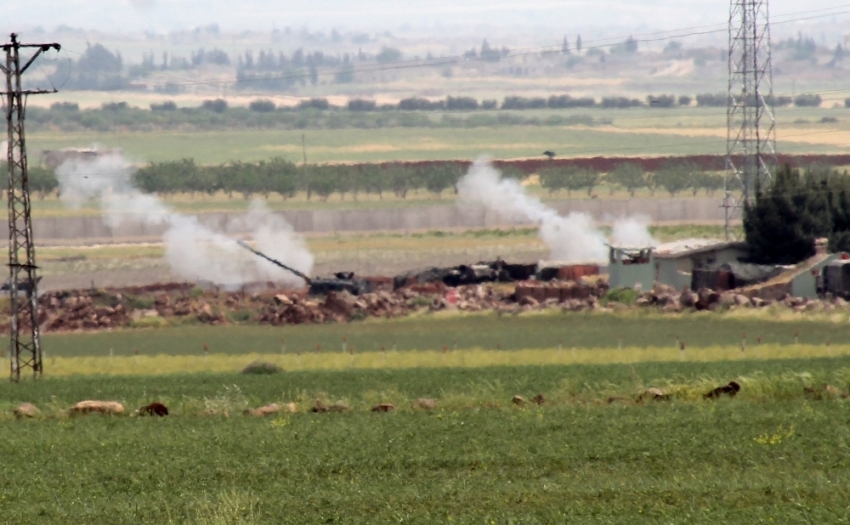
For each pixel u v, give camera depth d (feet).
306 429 478.18
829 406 481.87
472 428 463.01
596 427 450.71
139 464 418.31
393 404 547.49
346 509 337.11
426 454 414.41
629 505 323.57
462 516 320.70
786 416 454.81
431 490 356.79
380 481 376.89
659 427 444.14
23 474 408.05
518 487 355.56
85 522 335.67
